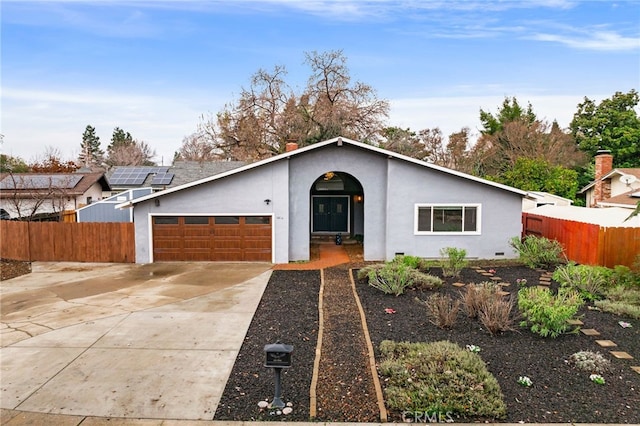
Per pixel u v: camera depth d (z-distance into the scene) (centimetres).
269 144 3219
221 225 1517
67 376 605
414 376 559
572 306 739
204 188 1504
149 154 7162
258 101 3150
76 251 1546
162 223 1521
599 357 616
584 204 3008
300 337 753
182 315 893
